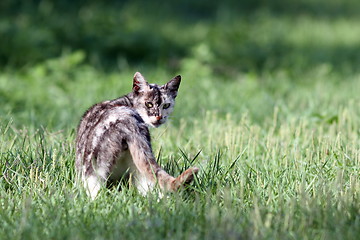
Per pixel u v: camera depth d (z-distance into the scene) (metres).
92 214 8.03
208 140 11.69
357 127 13.42
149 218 7.84
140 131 8.75
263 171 10.03
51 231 7.50
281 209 7.98
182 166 9.95
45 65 21.56
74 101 16.81
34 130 12.76
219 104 16.69
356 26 36.31
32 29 24.17
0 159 9.96
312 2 42.22
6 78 19.25
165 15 33.12
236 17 34.91
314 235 7.54
